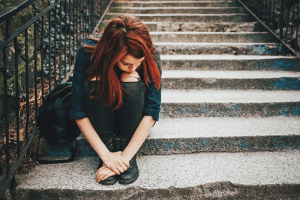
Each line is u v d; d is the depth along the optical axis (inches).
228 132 66.7
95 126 51.8
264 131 67.2
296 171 57.6
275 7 118.3
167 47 109.1
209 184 53.7
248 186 53.5
